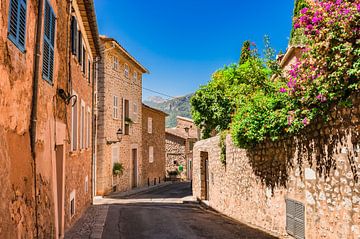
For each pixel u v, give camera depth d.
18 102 4.56
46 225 6.00
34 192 5.25
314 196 7.05
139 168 27.91
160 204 17.77
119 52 23.20
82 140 12.20
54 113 7.05
